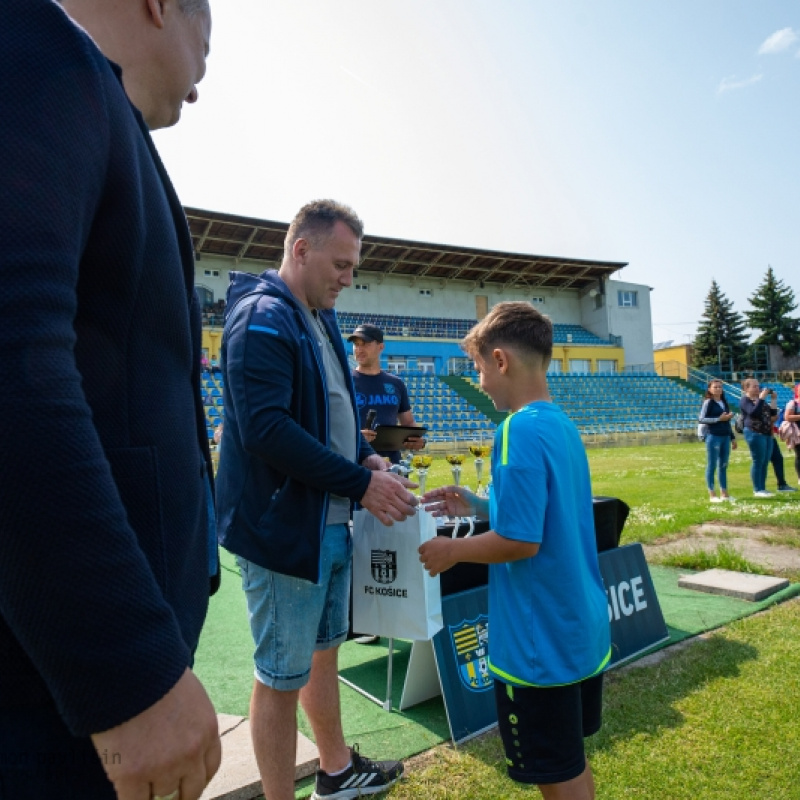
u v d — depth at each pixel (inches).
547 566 66.5
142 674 26.3
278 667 74.2
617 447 898.7
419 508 94.4
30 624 25.0
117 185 33.5
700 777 90.1
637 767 92.9
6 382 24.5
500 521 66.0
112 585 26.0
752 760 94.0
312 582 72.9
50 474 24.8
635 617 138.8
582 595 67.0
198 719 28.5
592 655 66.5
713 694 115.1
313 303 86.0
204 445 54.0
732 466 551.8
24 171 27.0
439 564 69.5
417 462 115.6
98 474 26.9
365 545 99.1
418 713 112.9
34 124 27.9
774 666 126.3
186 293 42.7
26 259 26.1
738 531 257.3
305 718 113.7
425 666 116.3
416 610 94.1
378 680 128.2
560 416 71.7
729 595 175.2
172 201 43.2
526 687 65.7
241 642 151.5
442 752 99.1
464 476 473.4
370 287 1444.4
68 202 28.6
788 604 166.2
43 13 30.6
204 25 50.0
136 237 34.5
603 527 144.3
